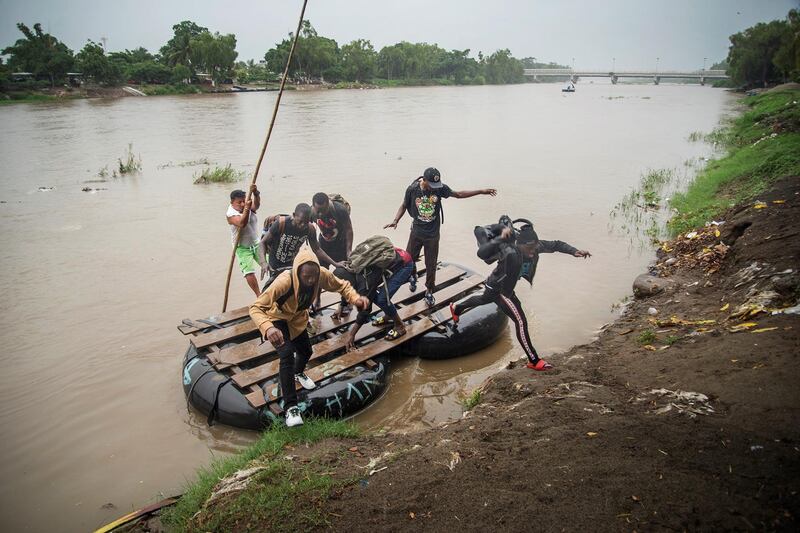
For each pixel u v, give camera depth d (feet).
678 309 23.66
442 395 21.40
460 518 11.80
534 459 13.37
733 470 11.72
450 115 138.92
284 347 17.74
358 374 20.56
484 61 464.65
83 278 31.83
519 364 21.62
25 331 25.52
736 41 241.76
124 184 57.88
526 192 50.52
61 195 53.01
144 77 260.42
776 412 13.44
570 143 83.41
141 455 17.78
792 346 16.57
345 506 12.81
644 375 17.60
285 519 12.69
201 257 35.32
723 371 16.29
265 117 132.67
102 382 21.65
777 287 21.03
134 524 14.30
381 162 66.80
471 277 28.09
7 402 20.31
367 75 360.28
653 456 12.66
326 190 51.57
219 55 274.16
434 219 24.04
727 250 27.55
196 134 99.50
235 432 19.04
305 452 16.25
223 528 12.80
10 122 124.06
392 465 14.28
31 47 230.07
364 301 18.16
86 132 104.22
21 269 33.27
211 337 22.20
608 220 41.22
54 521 15.12
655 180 53.78
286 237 23.16
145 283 31.09
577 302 27.73
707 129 100.32
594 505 11.47
